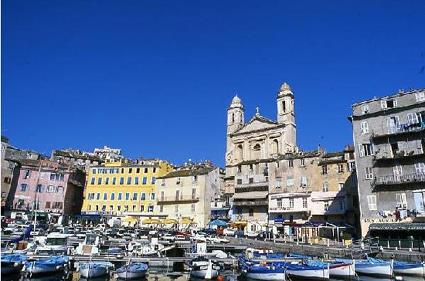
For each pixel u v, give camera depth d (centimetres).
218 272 3803
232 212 9400
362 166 6178
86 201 11212
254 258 4156
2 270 3178
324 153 8444
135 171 11119
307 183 8156
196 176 10075
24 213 8831
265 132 10325
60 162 11306
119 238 6134
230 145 10875
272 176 8694
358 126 6431
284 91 10469
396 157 5784
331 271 3559
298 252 5125
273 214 8356
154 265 4084
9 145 10681
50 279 3466
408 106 5956
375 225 5447
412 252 4219
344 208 7350
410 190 5594
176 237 6419
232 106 11494
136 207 10731
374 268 3609
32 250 4203
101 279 3572
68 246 4466
